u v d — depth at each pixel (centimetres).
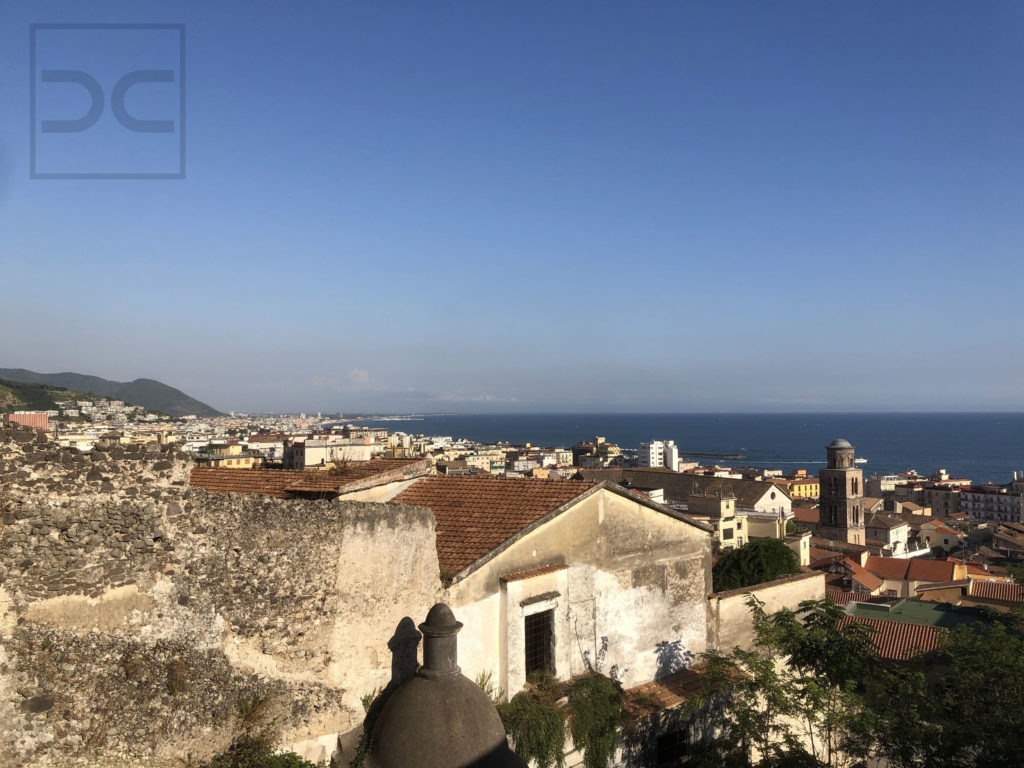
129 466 1091
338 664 1329
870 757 1748
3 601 949
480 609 1609
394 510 1448
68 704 995
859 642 1931
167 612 1109
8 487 962
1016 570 2733
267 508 1255
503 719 1537
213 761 1128
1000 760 1449
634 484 12438
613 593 1952
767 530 9331
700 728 1969
